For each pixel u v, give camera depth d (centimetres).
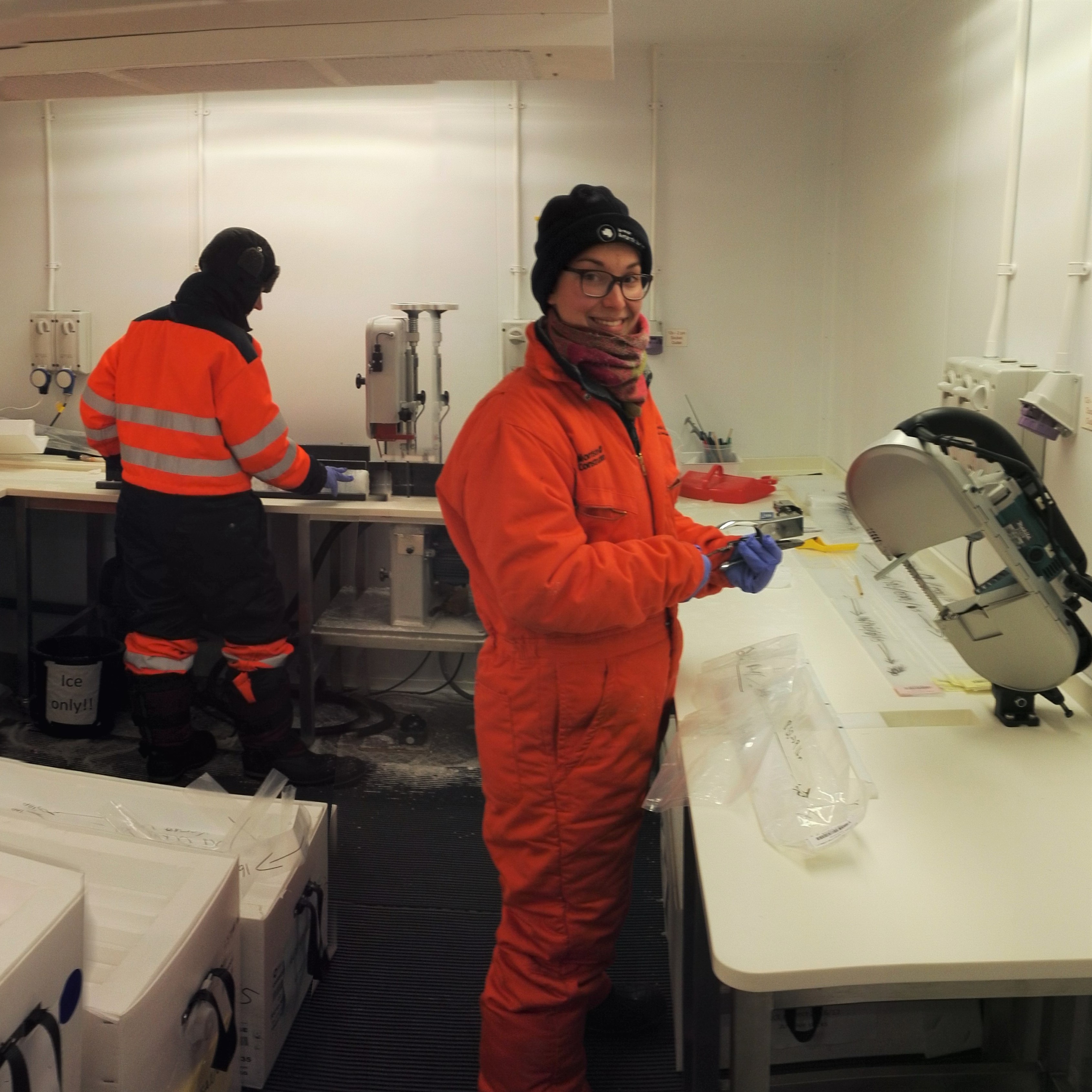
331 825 218
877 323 298
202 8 210
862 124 313
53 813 196
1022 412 176
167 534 269
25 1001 100
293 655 338
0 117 355
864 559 247
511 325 328
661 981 212
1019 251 196
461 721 344
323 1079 187
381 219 344
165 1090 144
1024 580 138
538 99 335
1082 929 104
